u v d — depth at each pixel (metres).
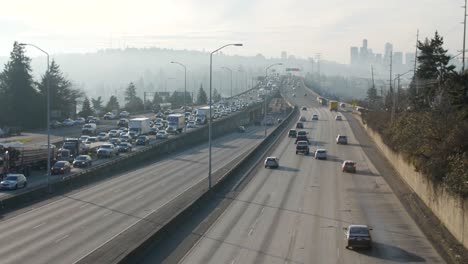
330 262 37.59
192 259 37.75
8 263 34.78
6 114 134.50
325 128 150.25
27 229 44.28
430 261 38.19
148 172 79.06
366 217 52.22
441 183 50.38
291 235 44.97
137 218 48.31
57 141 105.62
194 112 184.00
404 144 77.19
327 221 50.38
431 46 100.56
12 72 136.50
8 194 58.44
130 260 35.31
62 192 61.88
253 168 84.38
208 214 52.81
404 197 62.19
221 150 109.94
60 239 41.03
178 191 62.78
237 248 40.78
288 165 88.06
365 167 86.25
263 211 54.44
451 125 62.16
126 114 172.25
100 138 113.38
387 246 42.06
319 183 71.56
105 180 71.38
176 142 110.38
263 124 179.00
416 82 109.12
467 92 66.19
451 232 46.06
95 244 39.56
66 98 160.00
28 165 73.62
